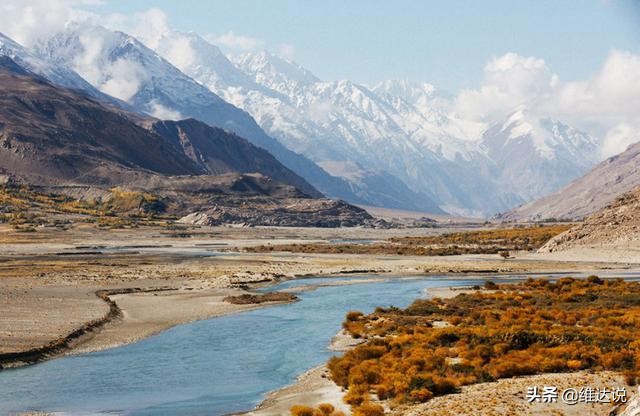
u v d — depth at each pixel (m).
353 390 41.88
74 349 59.78
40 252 177.88
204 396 45.06
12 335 61.09
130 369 52.59
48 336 61.56
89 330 66.81
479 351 49.97
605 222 171.25
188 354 58.03
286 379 49.69
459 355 50.72
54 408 42.25
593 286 99.00
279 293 96.88
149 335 66.44
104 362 54.94
